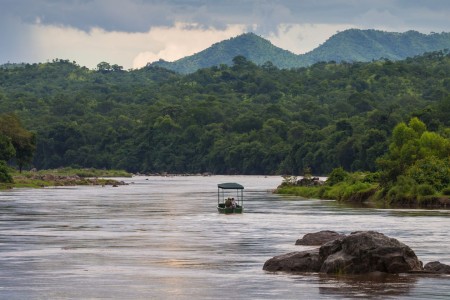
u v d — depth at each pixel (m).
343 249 69.81
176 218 136.50
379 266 68.12
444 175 186.62
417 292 60.34
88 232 109.50
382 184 194.88
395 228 112.00
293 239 98.75
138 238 101.06
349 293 60.31
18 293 61.25
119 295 60.41
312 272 70.31
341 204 181.62
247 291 61.62
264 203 187.25
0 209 161.75
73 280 67.19
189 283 65.44
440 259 78.44
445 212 149.50
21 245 93.00
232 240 98.00
